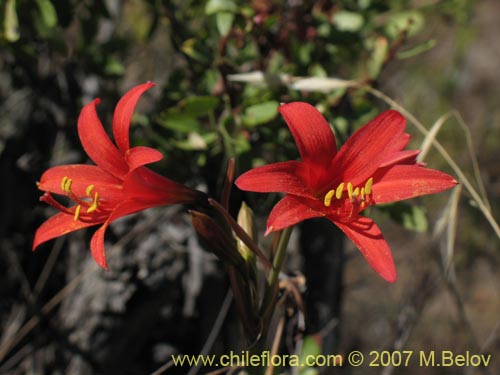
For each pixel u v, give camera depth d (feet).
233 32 0.86
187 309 0.98
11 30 0.84
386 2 0.96
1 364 0.98
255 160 0.87
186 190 0.66
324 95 0.86
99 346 0.96
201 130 0.85
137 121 0.94
